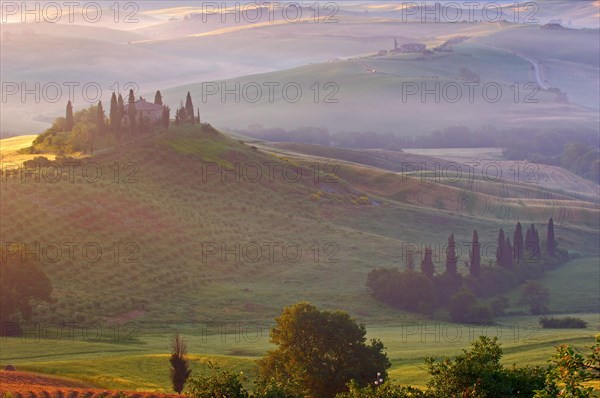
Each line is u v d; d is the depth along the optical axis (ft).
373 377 411.34
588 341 643.86
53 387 385.50
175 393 394.52
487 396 250.57
